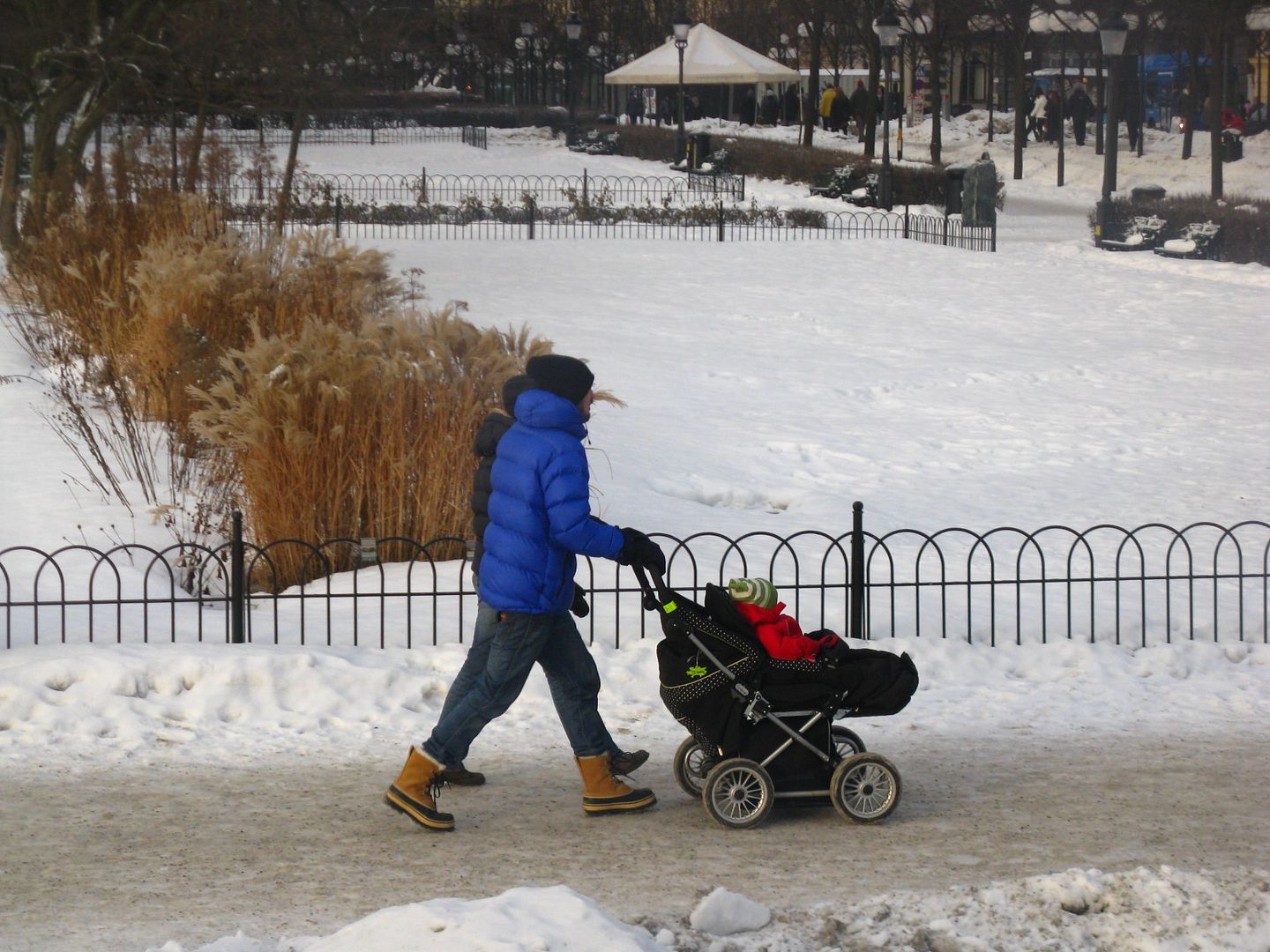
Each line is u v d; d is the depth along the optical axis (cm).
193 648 1529
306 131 11062
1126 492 2575
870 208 7656
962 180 7156
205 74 4722
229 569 1961
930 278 5456
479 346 2069
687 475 2634
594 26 13750
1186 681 1622
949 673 1633
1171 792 1266
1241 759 1359
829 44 12025
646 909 992
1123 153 9894
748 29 13000
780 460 2805
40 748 1326
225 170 4053
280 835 1144
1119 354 3984
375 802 1223
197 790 1243
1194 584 2042
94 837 1130
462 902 910
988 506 2477
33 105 4441
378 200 7825
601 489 2436
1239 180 8694
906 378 3653
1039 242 6525
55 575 1858
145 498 2181
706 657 1190
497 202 7069
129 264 2870
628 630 1733
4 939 938
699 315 4588
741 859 1102
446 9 9112
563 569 1166
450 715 1173
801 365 3803
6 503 2125
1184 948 937
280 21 5075
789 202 7938
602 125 11700
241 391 2111
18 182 4312
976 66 13712
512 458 1159
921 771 1324
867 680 1200
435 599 1647
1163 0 8044
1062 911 984
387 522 2009
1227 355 3972
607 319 4438
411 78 11944
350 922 969
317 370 1972
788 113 12638
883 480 2666
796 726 1203
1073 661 1675
